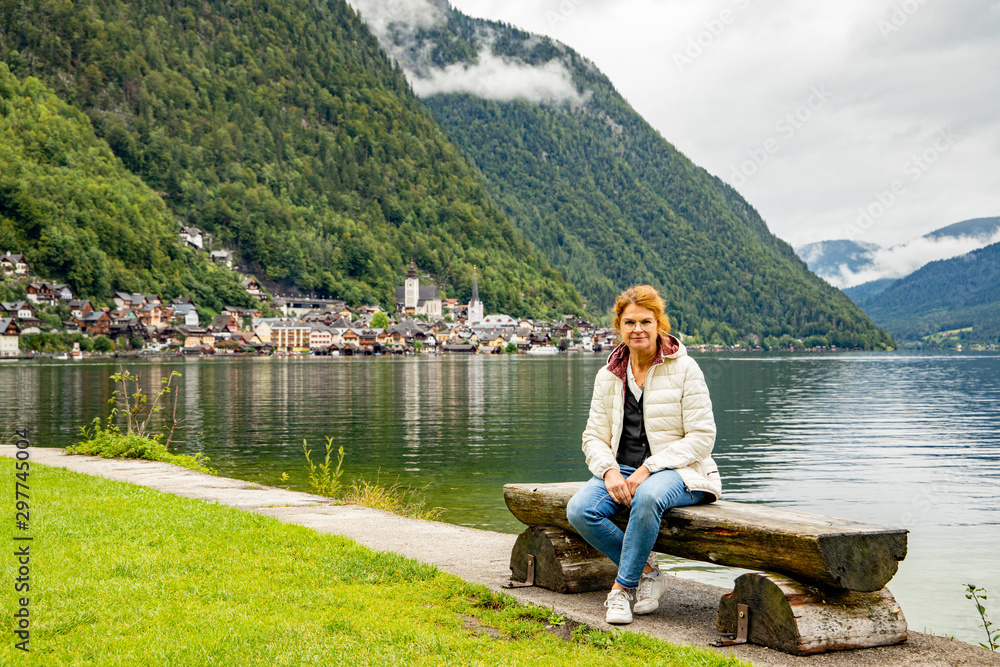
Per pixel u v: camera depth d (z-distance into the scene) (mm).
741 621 5945
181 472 17172
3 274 186250
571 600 7109
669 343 6617
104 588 7223
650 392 6684
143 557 8406
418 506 17906
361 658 5504
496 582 7828
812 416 49031
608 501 6703
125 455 19828
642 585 6840
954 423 44406
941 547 16266
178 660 5469
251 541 9352
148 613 6504
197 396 63625
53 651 5629
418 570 7941
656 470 6449
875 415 49438
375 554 8680
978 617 11625
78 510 11250
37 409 48656
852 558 5430
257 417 46000
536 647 5781
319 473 25422
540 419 45531
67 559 8297
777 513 6188
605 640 5836
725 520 5980
